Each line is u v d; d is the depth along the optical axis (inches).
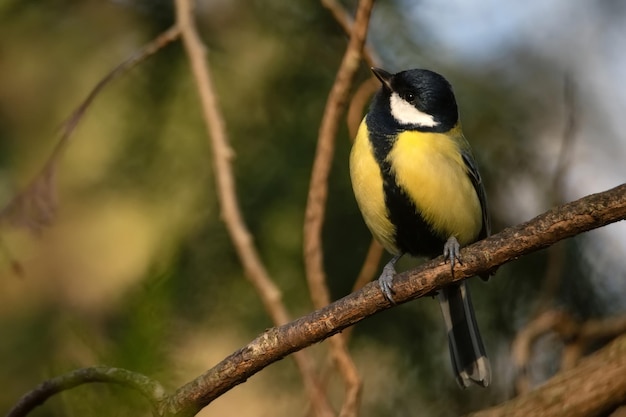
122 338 117.5
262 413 350.9
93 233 351.6
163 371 119.1
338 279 346.6
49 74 369.7
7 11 364.8
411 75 319.0
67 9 368.8
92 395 125.7
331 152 277.1
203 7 359.3
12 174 367.6
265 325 330.6
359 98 320.2
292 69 356.2
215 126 276.8
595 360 254.2
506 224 360.5
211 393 198.4
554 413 244.4
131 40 368.8
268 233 341.7
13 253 350.3
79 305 342.0
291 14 359.9
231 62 357.1
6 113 371.2
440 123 316.5
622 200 188.7
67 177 359.6
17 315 336.8
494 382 342.3
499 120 364.2
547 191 359.6
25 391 313.4
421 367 342.0
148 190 351.6
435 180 304.7
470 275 209.0
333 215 348.8
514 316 348.2
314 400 257.1
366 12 268.8
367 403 340.5
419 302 345.4
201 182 346.0
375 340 342.3
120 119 356.5
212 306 329.4
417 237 316.5
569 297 347.6
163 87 354.9
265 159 348.5
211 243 338.0
